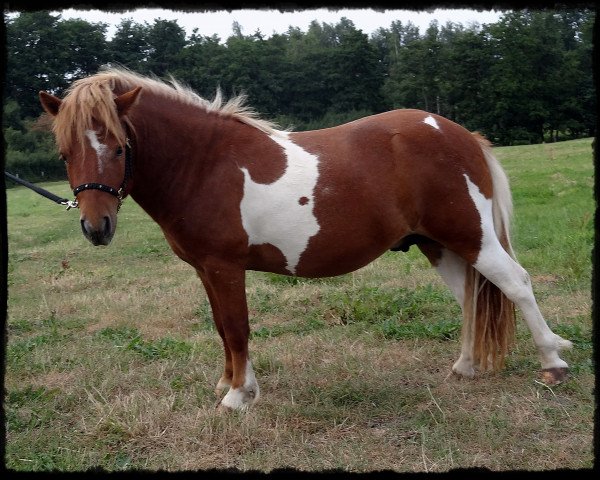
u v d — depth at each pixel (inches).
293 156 142.6
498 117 1526.8
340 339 197.2
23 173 1069.8
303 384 161.5
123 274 353.7
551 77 1456.7
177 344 198.7
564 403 141.3
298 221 140.4
